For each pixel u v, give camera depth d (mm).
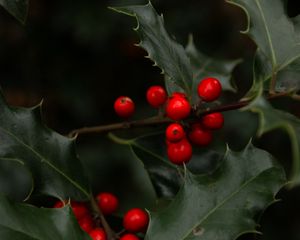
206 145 398
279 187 363
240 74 801
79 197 378
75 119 809
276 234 786
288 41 386
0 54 782
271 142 769
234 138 755
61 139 376
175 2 830
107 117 830
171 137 380
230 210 357
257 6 387
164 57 390
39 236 337
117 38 814
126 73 845
